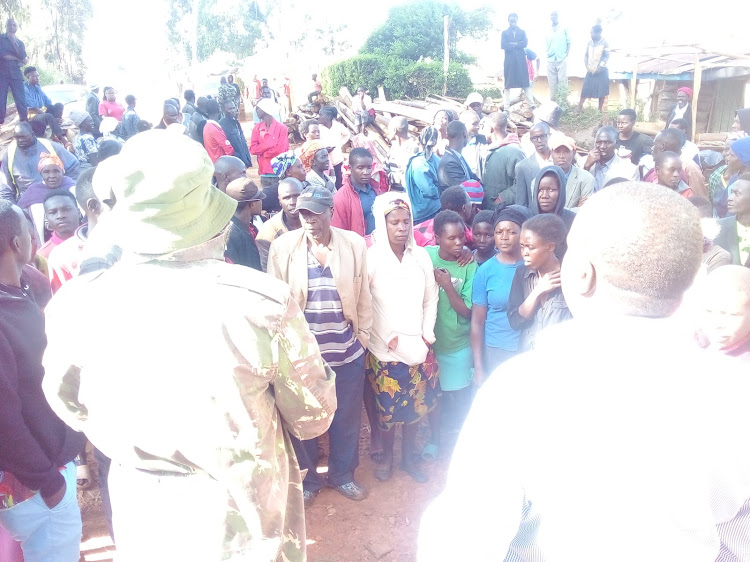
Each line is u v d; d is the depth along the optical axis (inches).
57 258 140.6
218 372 64.8
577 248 51.4
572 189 217.2
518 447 49.8
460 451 52.7
